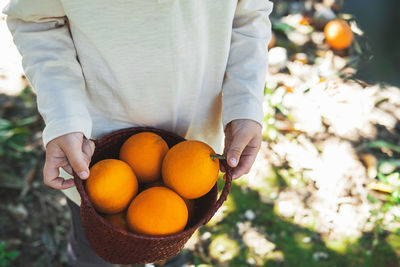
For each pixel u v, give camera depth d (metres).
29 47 0.97
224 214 1.98
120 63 0.98
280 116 2.37
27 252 1.80
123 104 1.09
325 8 2.84
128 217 0.91
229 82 1.12
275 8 2.99
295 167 2.16
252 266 1.81
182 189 0.94
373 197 2.04
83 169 0.89
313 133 2.30
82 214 0.93
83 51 0.98
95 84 1.05
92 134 1.16
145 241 0.85
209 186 0.95
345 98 2.45
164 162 0.97
